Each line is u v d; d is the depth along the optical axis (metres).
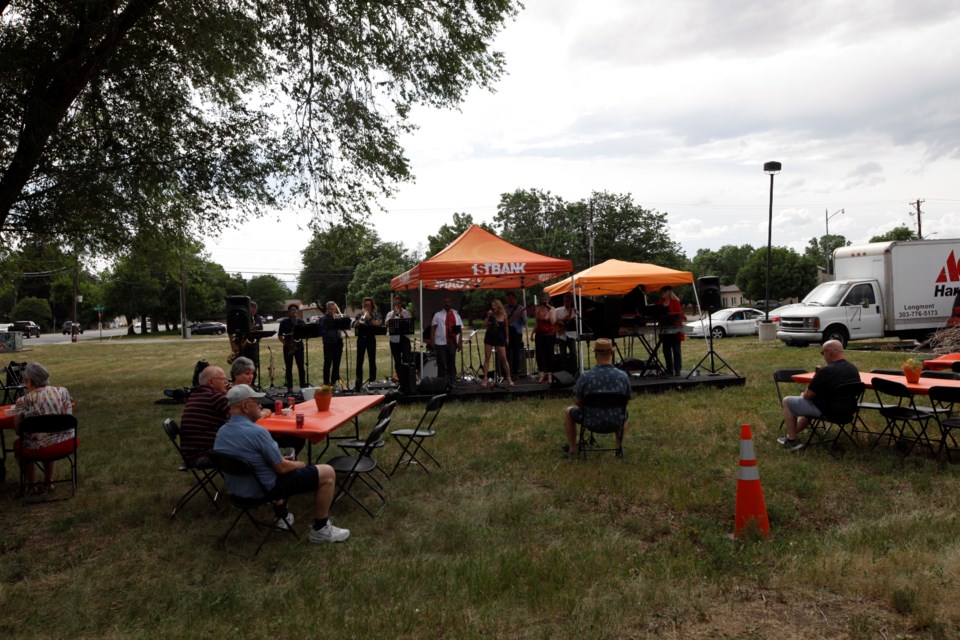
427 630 3.27
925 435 6.70
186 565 4.26
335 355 11.60
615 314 10.96
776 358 15.47
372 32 11.03
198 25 10.16
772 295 51.94
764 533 4.34
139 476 6.52
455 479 6.05
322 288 77.75
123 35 9.54
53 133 9.83
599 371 6.43
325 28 10.63
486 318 10.98
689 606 3.42
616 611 3.37
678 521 4.83
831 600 3.45
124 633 3.34
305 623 3.36
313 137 11.66
